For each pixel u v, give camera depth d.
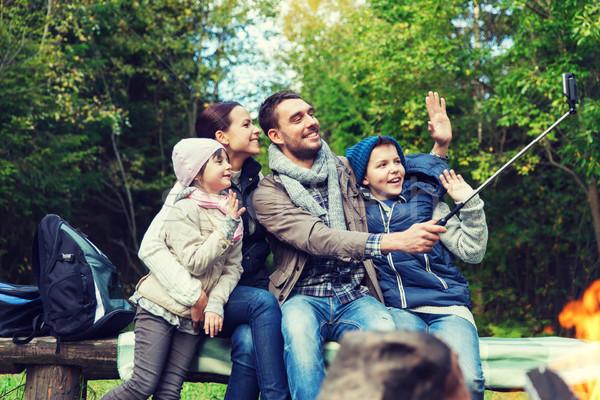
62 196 10.29
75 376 2.69
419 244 2.32
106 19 9.53
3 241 8.99
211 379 2.59
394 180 2.65
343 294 2.50
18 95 8.48
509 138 9.33
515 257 9.46
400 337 0.75
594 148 7.42
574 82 2.34
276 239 2.63
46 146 9.20
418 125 8.12
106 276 2.71
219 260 2.39
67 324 2.58
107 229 11.41
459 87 8.84
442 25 8.17
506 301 9.23
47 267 2.60
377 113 7.58
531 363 2.54
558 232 9.17
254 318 2.34
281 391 2.28
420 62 7.54
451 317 2.48
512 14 8.27
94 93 11.02
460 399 0.74
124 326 2.76
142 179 11.99
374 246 2.36
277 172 2.63
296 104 2.65
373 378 0.73
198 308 2.35
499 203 9.45
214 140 2.49
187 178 2.41
